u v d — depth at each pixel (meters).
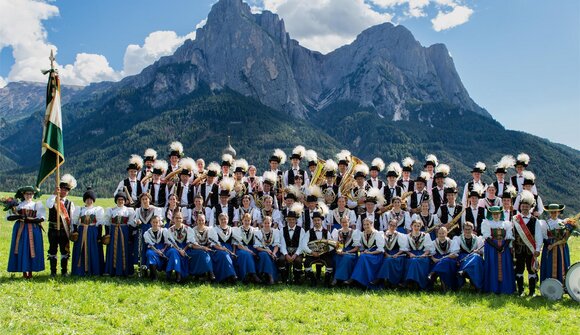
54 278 13.09
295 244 14.49
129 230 14.25
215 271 13.89
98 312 10.34
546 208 13.71
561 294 12.76
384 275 13.84
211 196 16.39
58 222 13.68
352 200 16.53
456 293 13.41
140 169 16.28
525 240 13.44
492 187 15.66
